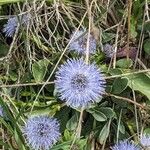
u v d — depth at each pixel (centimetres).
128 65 15
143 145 13
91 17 15
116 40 15
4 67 15
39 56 16
